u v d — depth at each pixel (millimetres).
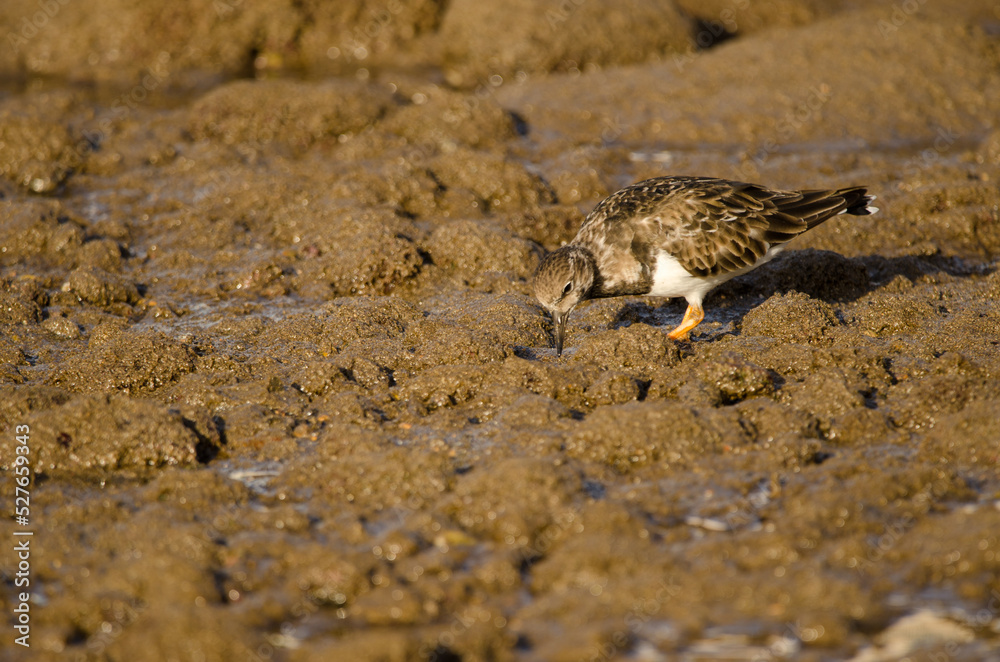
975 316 13133
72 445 10578
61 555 8867
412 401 11711
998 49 25375
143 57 27797
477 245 15984
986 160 20281
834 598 7852
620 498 9477
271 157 20891
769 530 8883
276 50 28781
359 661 7238
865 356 12078
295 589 8297
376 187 18250
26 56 27812
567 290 12531
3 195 19094
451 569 8508
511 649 7582
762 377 11602
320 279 15727
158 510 9406
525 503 9188
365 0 28734
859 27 25812
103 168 20344
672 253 12750
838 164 20625
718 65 25094
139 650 7539
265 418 11258
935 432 10344
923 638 7586
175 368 12570
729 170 20172
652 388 11781
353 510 9531
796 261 15055
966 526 8531
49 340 13898
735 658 7430
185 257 16625
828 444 10641
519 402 11180
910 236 17000
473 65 27531
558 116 23812
